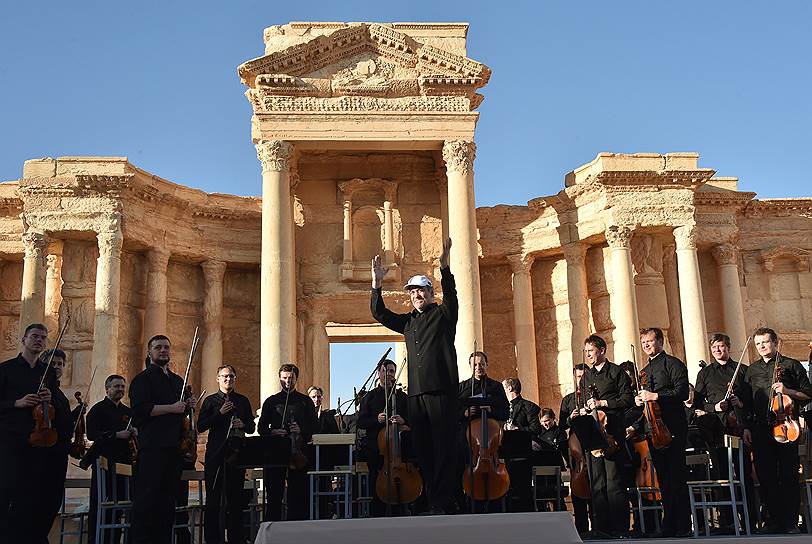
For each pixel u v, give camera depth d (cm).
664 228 3381
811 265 3750
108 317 3102
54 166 3303
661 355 1418
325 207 3528
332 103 3156
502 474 1365
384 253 3478
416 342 1134
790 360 1395
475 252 3059
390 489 1350
